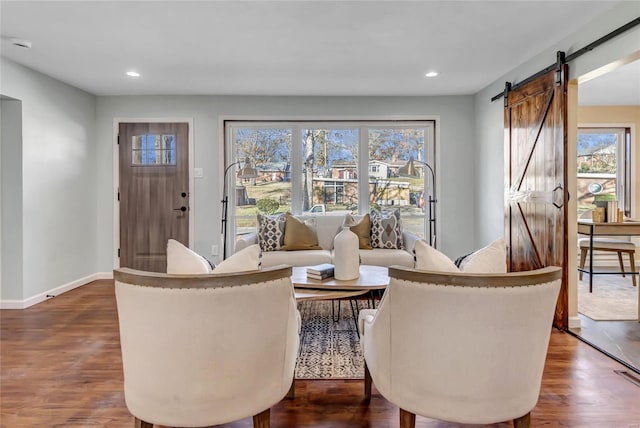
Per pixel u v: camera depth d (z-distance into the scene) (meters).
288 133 4.79
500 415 1.30
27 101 3.56
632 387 2.03
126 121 4.64
